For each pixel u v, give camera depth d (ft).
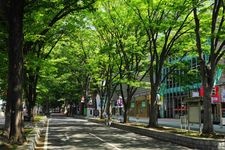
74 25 96.89
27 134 70.95
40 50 101.60
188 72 106.11
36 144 67.36
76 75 220.84
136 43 113.29
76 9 67.15
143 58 121.80
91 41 149.69
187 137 65.77
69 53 168.35
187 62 106.73
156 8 88.17
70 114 338.95
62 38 108.27
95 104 234.17
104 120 167.43
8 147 48.03
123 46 118.73
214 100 94.07
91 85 234.79
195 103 73.97
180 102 194.18
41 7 63.00
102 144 68.95
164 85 194.70
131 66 125.08
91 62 152.25
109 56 132.77
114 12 111.65
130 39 112.68
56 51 131.85
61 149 59.93
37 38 73.20
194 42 99.81
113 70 156.25
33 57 81.46
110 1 107.24
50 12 71.31
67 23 96.68
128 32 114.93
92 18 114.11
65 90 264.72
